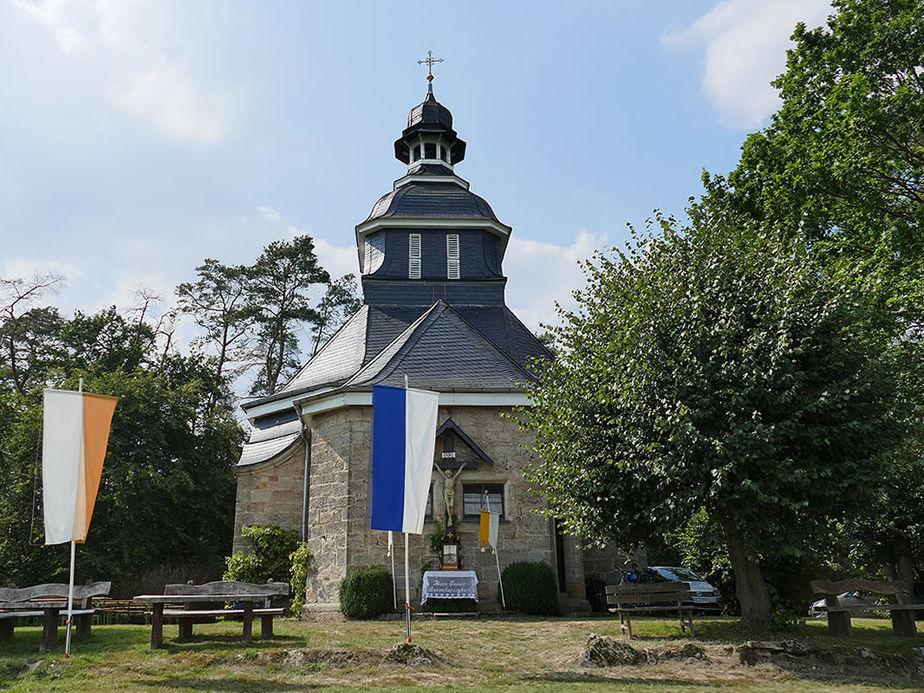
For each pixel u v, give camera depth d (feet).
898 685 30.53
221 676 30.35
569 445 41.63
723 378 37.19
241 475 70.38
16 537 86.58
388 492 34.88
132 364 120.88
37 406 94.12
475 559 58.70
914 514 61.31
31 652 35.27
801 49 61.62
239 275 147.43
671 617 57.00
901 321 53.57
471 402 62.08
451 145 98.89
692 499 36.24
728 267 40.73
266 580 65.41
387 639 38.68
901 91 52.11
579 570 62.54
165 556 89.25
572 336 44.70
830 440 36.70
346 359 76.38
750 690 28.99
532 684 29.30
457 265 85.87
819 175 55.11
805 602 55.88
